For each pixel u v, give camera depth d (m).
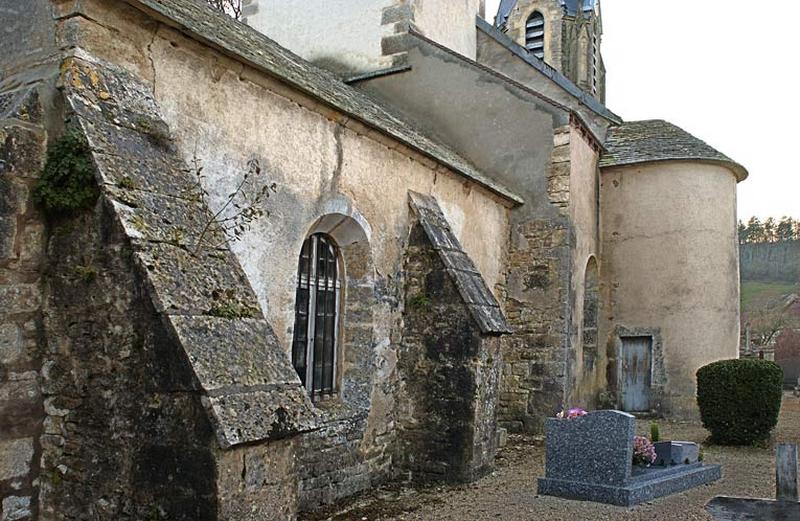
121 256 4.59
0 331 4.66
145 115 5.36
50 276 4.89
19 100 4.83
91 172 4.73
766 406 10.88
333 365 8.30
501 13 24.73
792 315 41.34
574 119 12.77
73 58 5.03
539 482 7.86
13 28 5.44
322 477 7.39
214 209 6.14
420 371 8.84
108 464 4.58
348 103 8.34
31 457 4.81
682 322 14.27
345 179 7.99
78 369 4.76
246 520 4.32
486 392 8.74
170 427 4.34
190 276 4.75
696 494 7.84
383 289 8.65
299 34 14.27
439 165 9.90
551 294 12.34
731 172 15.27
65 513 4.74
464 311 8.66
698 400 11.53
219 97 6.29
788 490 5.01
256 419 4.41
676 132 15.83
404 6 13.47
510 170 12.84
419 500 7.64
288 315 7.01
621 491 7.30
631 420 7.53
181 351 4.31
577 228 13.08
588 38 23.06
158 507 4.35
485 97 13.09
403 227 9.13
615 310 14.84
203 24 6.72
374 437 8.39
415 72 13.47
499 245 12.42
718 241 14.67
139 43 5.57
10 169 4.70
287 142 7.09
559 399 11.99
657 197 14.66
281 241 6.94
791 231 51.81
